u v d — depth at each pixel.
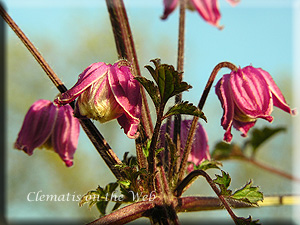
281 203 0.33
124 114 0.27
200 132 0.33
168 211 0.27
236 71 0.29
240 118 0.29
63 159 0.33
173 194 0.28
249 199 0.26
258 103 0.29
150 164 0.26
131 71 0.27
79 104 0.27
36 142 0.33
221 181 0.27
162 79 0.25
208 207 0.28
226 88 0.29
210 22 0.41
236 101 0.29
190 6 0.41
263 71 0.29
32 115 0.33
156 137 0.26
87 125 0.28
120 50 0.29
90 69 0.27
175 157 0.28
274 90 0.29
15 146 0.33
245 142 0.46
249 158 0.46
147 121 0.28
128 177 0.27
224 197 0.27
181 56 0.31
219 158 0.46
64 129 0.33
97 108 0.26
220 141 0.46
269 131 0.46
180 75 0.25
